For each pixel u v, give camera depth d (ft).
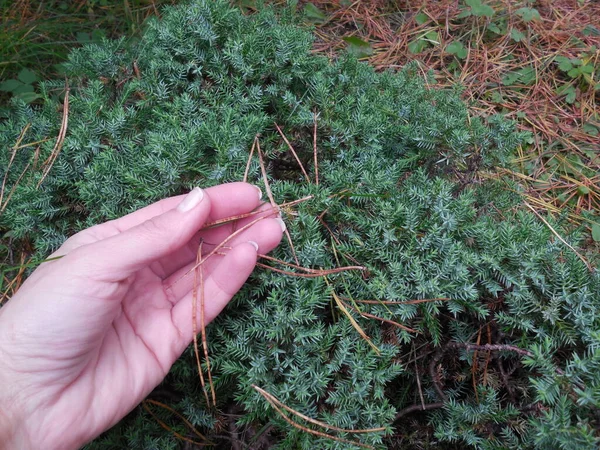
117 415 0.84
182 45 1.13
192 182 1.00
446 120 1.04
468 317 0.94
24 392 0.75
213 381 0.88
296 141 1.12
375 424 0.83
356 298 0.91
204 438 0.91
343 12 1.79
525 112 1.52
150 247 0.76
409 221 0.91
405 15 1.78
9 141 1.17
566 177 1.38
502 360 0.93
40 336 0.73
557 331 0.85
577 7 1.78
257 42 1.13
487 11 1.62
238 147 1.00
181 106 1.08
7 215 1.03
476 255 0.88
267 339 0.88
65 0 1.85
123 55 1.26
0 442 0.74
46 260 0.82
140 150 1.05
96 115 1.08
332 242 0.95
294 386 0.82
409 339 0.87
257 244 0.87
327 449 0.80
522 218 0.98
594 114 1.49
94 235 0.88
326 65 1.21
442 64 1.63
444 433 0.83
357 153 1.08
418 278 0.87
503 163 1.13
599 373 0.71
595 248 1.20
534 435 0.73
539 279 0.86
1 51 1.65
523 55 1.64
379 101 1.15
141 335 0.86
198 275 0.91
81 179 1.03
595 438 0.66
